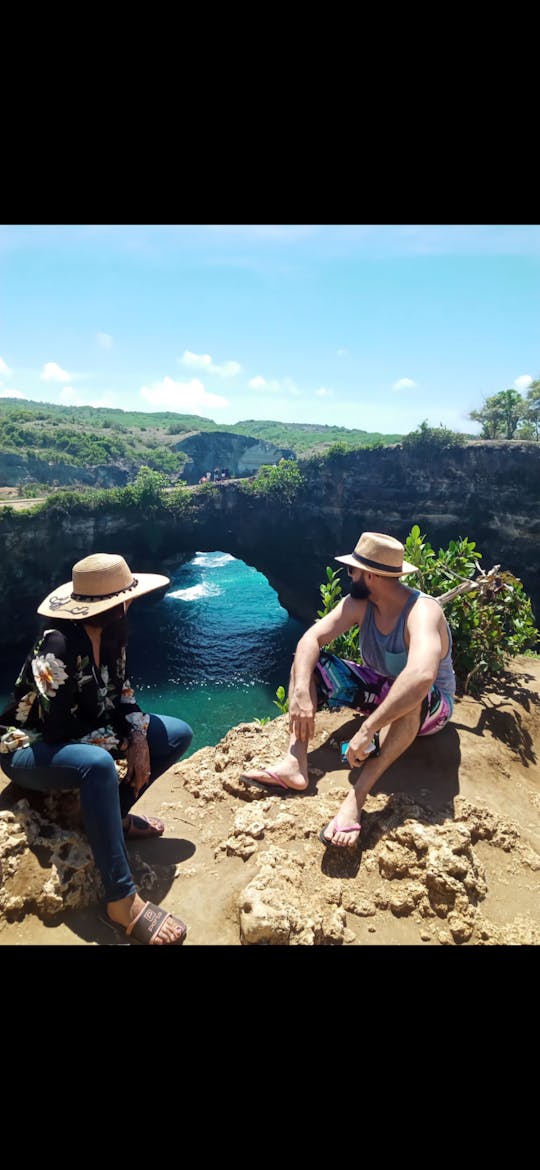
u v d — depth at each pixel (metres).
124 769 3.03
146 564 71.44
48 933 2.15
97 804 2.14
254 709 44.31
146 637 58.75
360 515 65.75
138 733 2.55
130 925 2.13
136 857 2.62
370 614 3.13
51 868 2.26
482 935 2.25
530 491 56.34
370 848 2.63
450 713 3.30
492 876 2.61
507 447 56.88
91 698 2.44
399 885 2.45
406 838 2.59
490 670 4.79
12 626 60.12
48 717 2.27
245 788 3.04
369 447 64.38
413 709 2.72
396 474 62.91
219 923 2.27
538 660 5.53
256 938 2.13
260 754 3.32
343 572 67.56
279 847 2.61
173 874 2.54
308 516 68.00
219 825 2.88
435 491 61.28
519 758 3.69
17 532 57.78
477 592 4.59
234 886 2.43
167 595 75.56
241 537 70.25
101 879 2.18
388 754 2.74
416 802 2.90
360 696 3.18
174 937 2.13
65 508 60.78
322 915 2.26
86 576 2.36
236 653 55.62
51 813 2.46
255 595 77.75
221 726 41.88
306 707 3.01
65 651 2.28
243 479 71.44
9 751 2.35
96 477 134.12
